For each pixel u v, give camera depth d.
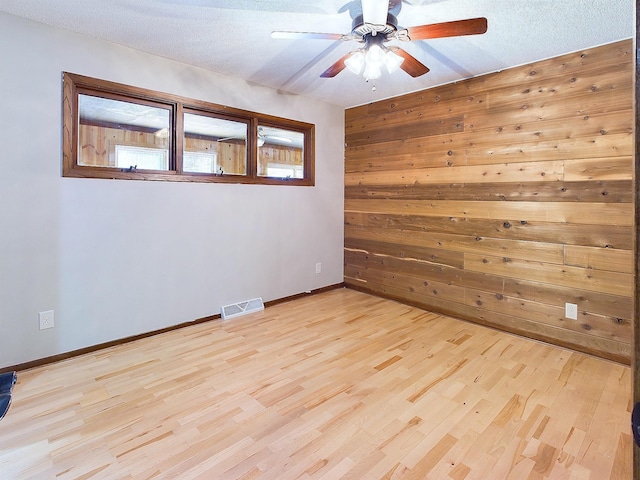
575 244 2.68
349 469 1.53
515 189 2.97
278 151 3.89
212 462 1.56
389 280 4.03
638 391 0.49
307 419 1.87
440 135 3.47
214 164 3.36
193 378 2.28
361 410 1.95
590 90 2.56
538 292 2.88
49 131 2.40
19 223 2.32
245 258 3.55
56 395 2.07
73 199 2.52
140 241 2.85
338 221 4.46
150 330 2.94
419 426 1.82
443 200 3.48
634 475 0.49
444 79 3.28
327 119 4.20
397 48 2.08
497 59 2.81
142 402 2.01
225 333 3.02
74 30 2.43
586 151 2.60
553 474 1.50
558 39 2.45
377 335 3.01
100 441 1.69
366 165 4.20
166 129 3.02
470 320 3.33
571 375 2.34
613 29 2.30
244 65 3.03
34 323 2.40
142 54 2.77
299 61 2.93
